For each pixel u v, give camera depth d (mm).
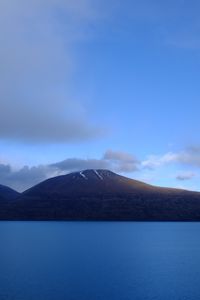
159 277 43219
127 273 45875
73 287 37469
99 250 72438
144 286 38125
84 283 39500
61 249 73750
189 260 58500
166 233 125312
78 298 32875
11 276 43312
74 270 47812
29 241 92812
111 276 43812
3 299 32406
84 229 147000
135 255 64688
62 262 55219
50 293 34781
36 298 32781
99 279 41812
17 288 36875
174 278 42688
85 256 62688
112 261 56844
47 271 47031
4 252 67938
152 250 73375
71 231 134625
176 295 34344
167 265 53000
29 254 65062
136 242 91375
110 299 32688
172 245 84125
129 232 129750
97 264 53500
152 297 33438
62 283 39438
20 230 140125
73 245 82750
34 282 39906
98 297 33344
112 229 148125
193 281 40844
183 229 149000
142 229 148500
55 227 161250
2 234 118125
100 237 106250
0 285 38281
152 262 56031
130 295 34188
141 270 48188
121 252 69312
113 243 88562
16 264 52906
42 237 105312
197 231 136250
